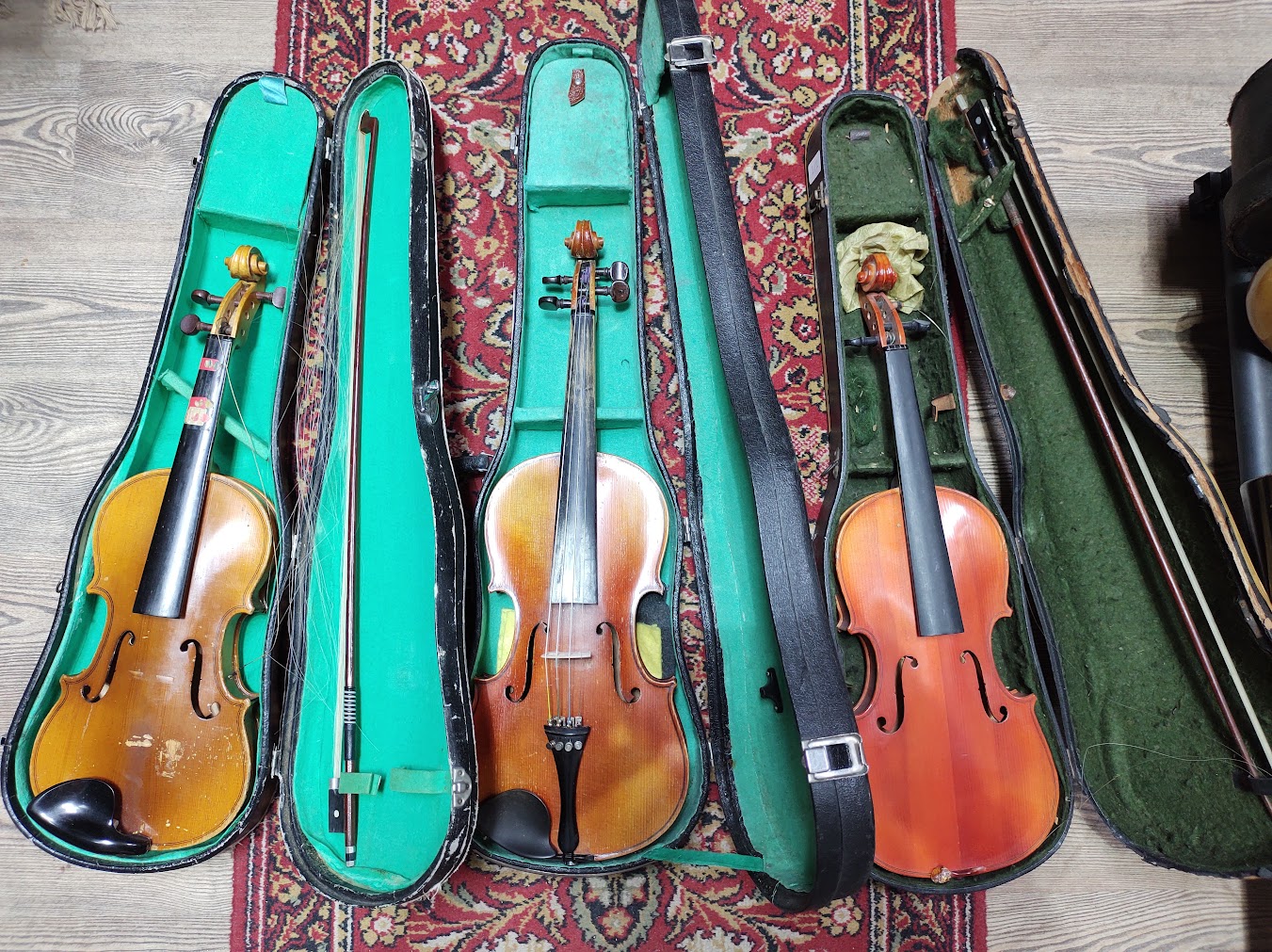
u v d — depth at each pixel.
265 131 1.61
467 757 1.25
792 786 1.36
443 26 1.82
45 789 1.34
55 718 1.36
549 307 1.49
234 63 1.83
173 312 1.53
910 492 1.43
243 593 1.41
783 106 1.83
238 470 1.55
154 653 1.38
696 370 1.52
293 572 1.46
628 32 1.83
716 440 1.50
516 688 1.39
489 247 1.77
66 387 1.74
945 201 1.65
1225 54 1.91
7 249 1.78
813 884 1.17
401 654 1.43
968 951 1.59
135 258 1.78
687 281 1.54
